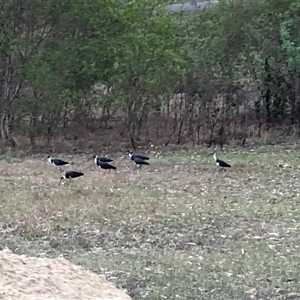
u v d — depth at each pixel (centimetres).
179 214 1580
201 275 1097
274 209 1648
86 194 1811
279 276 1096
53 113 2977
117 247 1288
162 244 1312
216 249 1275
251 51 3069
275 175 2173
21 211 1580
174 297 980
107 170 2289
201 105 3048
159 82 2934
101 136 3062
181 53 3023
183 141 3050
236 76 3062
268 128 3120
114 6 2947
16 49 2752
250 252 1249
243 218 1549
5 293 689
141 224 1474
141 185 1981
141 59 2925
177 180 2084
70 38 2931
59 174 2177
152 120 3111
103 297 769
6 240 1320
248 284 1053
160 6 3125
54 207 1623
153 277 1082
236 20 3050
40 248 1269
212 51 3014
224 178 2127
